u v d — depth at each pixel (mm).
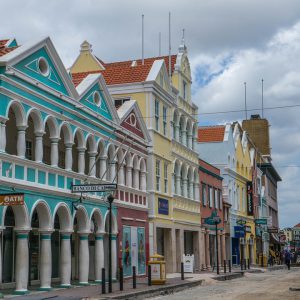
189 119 43812
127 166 31625
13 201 18203
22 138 21109
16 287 20672
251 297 22141
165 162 37719
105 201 27531
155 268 26469
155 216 35031
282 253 82000
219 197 51688
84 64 40344
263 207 78250
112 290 22750
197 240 43969
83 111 26078
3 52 21641
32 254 25125
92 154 27281
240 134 66188
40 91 22391
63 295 20234
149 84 34938
